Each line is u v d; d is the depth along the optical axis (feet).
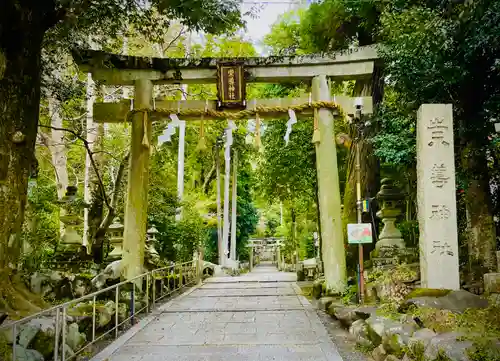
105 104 39.91
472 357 13.53
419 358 15.69
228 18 30.78
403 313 21.33
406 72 28.27
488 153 30.71
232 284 52.60
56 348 17.20
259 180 67.15
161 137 39.37
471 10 25.85
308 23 47.21
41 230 42.22
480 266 27.63
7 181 23.16
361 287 28.53
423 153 24.63
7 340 17.24
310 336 24.35
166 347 22.53
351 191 45.27
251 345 22.67
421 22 27.78
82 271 39.34
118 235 45.32
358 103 38.60
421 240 24.75
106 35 35.55
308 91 47.70
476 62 28.04
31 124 24.82
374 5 38.45
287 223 97.35
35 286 30.25
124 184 50.21
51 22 26.02
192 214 61.41
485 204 28.43
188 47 54.49
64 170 53.98
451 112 24.79
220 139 79.61
